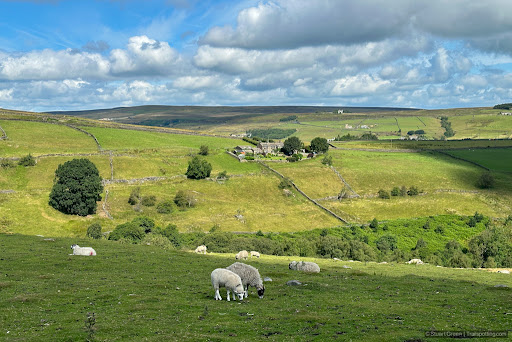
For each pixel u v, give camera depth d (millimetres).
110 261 52562
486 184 183625
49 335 23047
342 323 25922
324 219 152750
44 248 61000
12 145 179250
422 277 48406
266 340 22078
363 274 50188
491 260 109938
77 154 176500
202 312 28344
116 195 151875
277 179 185500
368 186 185625
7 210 124125
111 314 27875
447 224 148750
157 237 93812
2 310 28391
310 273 49844
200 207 152625
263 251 100062
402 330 24297
